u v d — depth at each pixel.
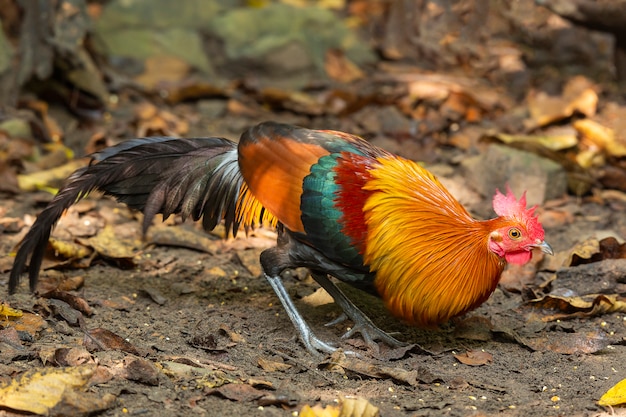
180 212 9.56
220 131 15.39
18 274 8.26
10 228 11.40
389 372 8.26
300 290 10.44
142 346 8.70
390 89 17.14
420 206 8.56
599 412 7.71
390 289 8.62
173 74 17.23
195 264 11.02
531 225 8.48
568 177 13.68
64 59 14.94
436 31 18.45
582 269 10.48
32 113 14.26
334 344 9.17
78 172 9.16
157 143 9.52
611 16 15.36
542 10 17.25
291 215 8.59
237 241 11.64
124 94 16.31
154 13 17.70
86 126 14.90
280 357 8.70
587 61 17.45
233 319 9.59
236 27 17.81
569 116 15.55
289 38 17.77
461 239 8.54
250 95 16.92
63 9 14.88
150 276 10.61
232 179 9.47
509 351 9.14
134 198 9.47
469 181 13.75
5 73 14.42
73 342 8.52
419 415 7.53
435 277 8.50
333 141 8.93
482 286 8.59
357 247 8.48
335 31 18.47
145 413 7.34
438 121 15.73
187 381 7.93
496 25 17.83
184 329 9.23
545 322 9.76
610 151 14.48
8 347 8.16
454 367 8.72
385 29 19.66
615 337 9.45
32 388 7.32
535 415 7.63
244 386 7.80
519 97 16.95
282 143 8.85
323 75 17.88
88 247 10.86
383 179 8.61
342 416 7.25
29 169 13.16
